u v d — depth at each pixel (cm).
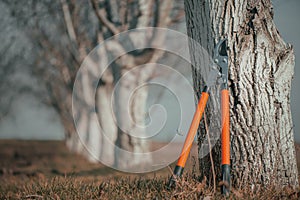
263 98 481
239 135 481
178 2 1200
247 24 481
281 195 462
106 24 1208
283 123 489
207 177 496
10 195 610
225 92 463
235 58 479
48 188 555
